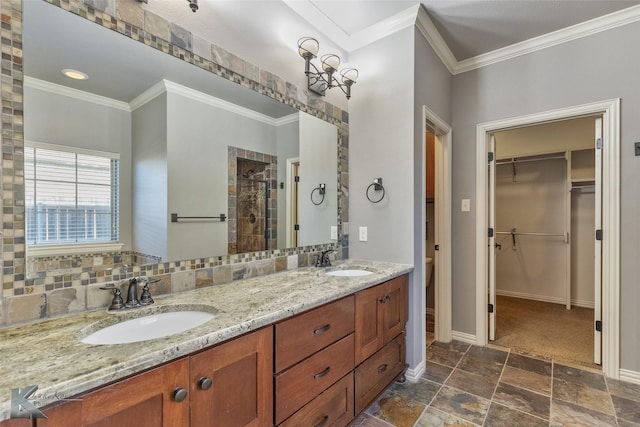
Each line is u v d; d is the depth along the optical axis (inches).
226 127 65.8
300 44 77.7
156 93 54.2
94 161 47.2
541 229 161.6
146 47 52.6
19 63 39.8
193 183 60.0
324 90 90.4
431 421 68.6
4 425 24.0
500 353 102.0
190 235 59.2
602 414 70.2
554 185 157.9
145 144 53.2
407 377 86.0
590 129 146.6
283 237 78.8
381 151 93.0
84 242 45.7
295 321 49.5
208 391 37.4
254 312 45.4
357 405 64.7
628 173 84.4
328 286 62.1
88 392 28.1
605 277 87.5
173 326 48.4
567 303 150.6
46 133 42.3
